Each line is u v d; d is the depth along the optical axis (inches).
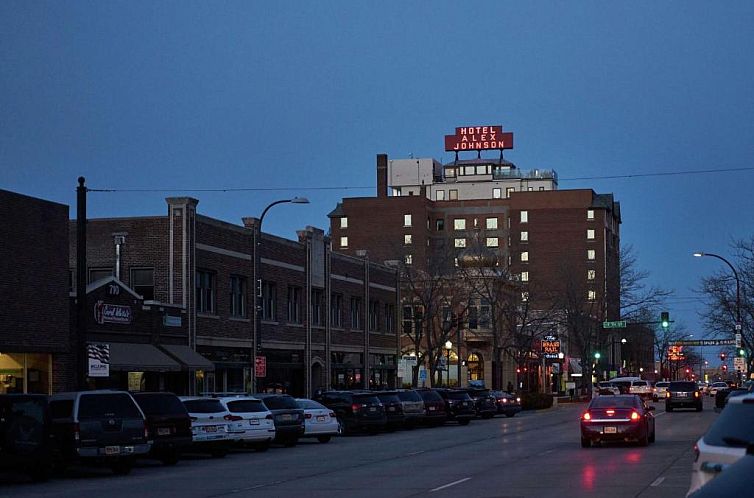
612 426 1363.2
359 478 1018.7
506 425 2197.3
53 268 1615.4
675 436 1614.2
